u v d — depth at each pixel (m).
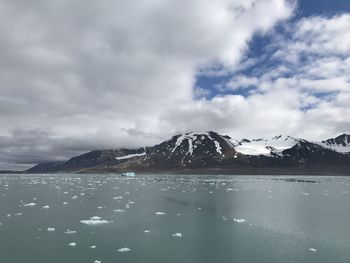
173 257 22.53
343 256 22.77
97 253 23.20
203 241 26.23
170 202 48.41
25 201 48.72
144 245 25.14
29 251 23.56
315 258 22.34
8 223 32.22
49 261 21.61
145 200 50.84
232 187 81.94
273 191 68.06
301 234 28.36
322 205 44.97
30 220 33.69
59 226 31.03
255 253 23.38
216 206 44.12
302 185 92.44
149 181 120.44
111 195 58.59
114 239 26.75
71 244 25.06
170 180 131.50
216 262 21.53
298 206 44.03
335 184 99.50
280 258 22.34
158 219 34.69
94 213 37.88
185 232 29.09
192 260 21.97
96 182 111.44
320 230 29.72
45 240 26.33
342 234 28.33
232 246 24.95
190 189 74.25
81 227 30.70
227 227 31.00
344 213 38.34
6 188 76.81
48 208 41.50
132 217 35.72
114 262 21.50
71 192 64.94
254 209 41.47
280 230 29.78
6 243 25.47
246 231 29.47
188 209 41.47
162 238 27.11
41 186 85.44
